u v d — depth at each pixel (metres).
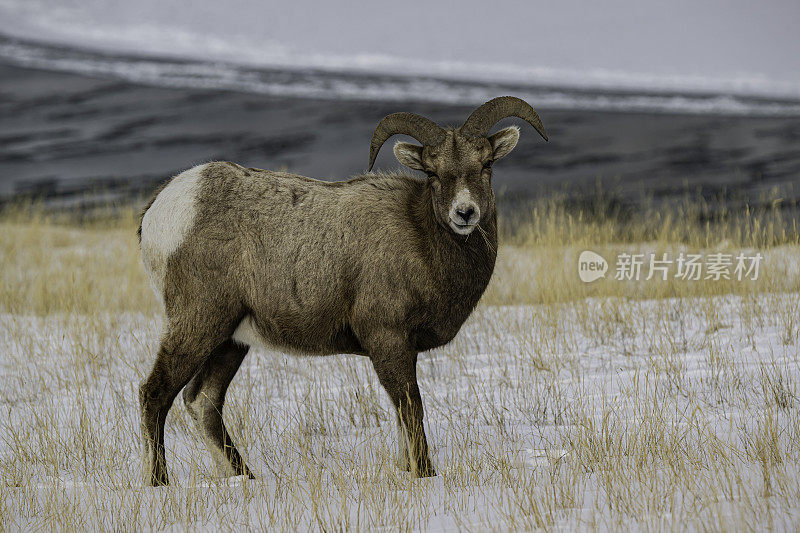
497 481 19.22
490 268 21.77
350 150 112.06
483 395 26.02
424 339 21.70
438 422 24.12
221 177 21.59
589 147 115.31
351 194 21.77
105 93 156.88
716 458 19.00
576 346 30.14
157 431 20.69
